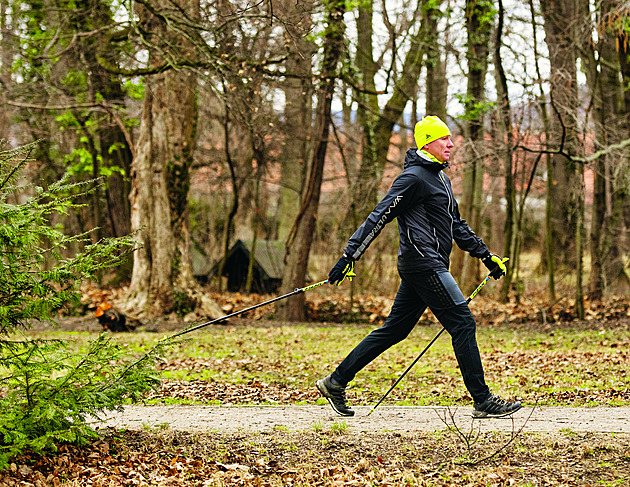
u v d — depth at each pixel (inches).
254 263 957.8
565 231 869.8
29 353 171.3
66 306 178.5
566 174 792.9
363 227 188.5
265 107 608.1
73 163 820.0
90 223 877.8
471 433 191.9
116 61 652.1
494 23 724.0
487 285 928.3
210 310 652.7
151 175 641.6
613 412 229.0
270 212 1449.3
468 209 876.0
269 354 432.1
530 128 617.3
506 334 546.0
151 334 531.5
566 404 253.8
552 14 649.0
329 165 1141.1
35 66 676.1
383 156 784.3
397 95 784.9
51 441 169.3
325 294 912.3
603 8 591.5
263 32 501.7
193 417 226.8
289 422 215.8
